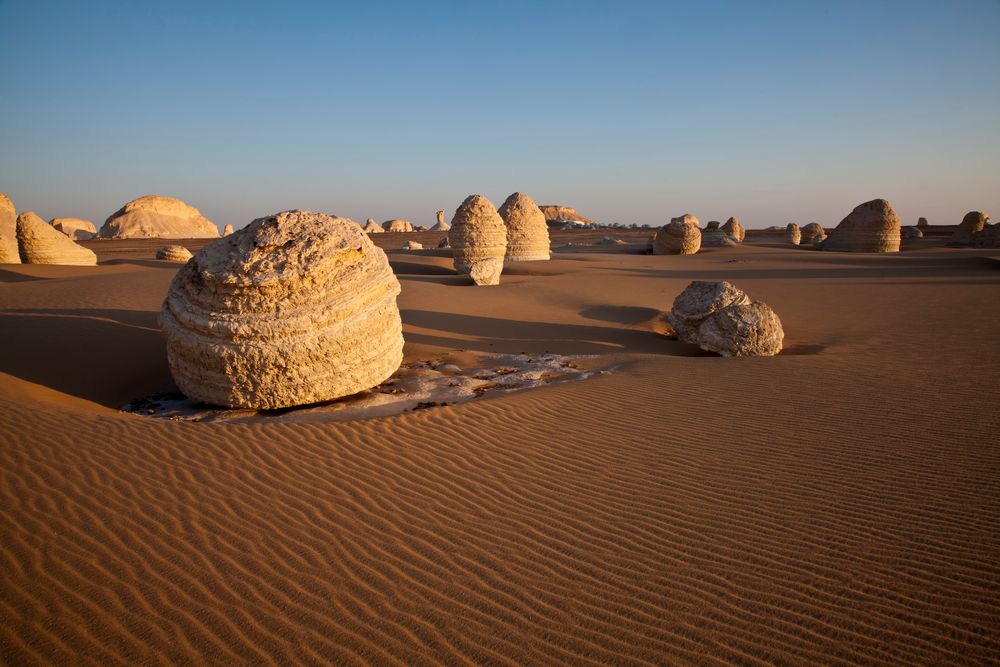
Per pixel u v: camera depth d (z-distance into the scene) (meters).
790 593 3.93
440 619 3.74
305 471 5.85
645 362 10.74
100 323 12.23
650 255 41.94
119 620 3.66
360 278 8.43
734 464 6.00
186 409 8.28
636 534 4.74
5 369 9.14
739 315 11.89
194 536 4.64
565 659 3.38
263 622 3.69
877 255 35.38
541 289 20.95
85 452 5.99
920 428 6.69
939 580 3.99
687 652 3.42
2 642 3.41
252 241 8.19
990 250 39.16
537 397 8.28
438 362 11.11
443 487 5.59
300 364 7.94
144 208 97.62
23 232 26.69
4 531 4.54
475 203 26.41
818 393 8.22
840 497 5.20
